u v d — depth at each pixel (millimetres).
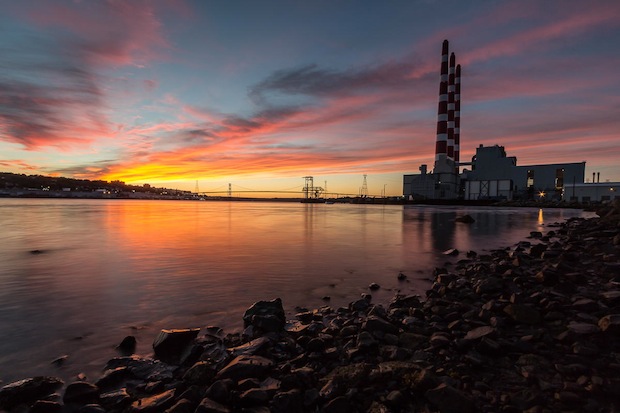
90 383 4516
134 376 4738
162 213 67750
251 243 21438
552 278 8656
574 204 108812
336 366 4828
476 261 14219
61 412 3930
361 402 3848
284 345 5582
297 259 15273
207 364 4707
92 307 8070
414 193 163500
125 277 11336
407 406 3744
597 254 12508
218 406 3701
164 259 15094
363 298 8828
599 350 4762
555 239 21062
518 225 35688
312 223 42250
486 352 4926
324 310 7766
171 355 5492
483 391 3971
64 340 6121
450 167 151125
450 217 55656
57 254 16359
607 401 3580
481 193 152750
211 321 7168
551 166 135625
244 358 4805
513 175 144625
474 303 7816
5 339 6141
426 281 10906
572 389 3797
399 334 5953
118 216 53125
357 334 5926
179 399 4027
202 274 11906
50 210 74250
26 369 5039
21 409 4027
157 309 7961
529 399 3691
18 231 28281
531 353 4891
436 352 5102
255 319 6535
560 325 5902
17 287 9922
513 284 8938
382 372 4281
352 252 17516
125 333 6469
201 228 33188
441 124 148375
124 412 3867
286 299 8891
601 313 6219
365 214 72125
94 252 17078
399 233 28250
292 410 3764
